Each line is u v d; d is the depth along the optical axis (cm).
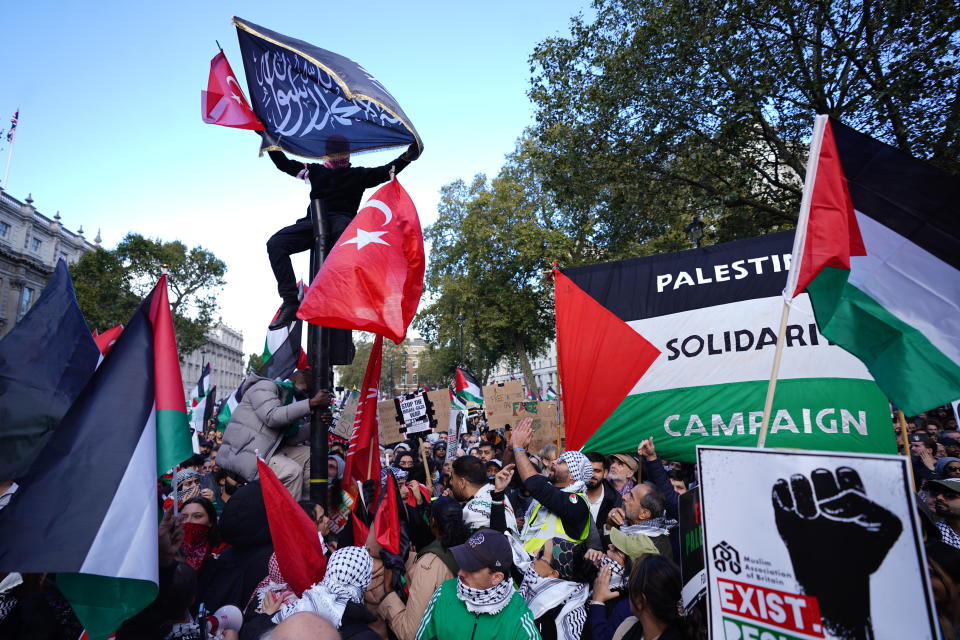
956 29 947
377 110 355
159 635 229
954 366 297
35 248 4812
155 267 4219
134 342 252
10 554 197
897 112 1002
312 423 361
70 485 214
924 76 979
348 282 318
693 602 241
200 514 342
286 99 377
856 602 159
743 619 179
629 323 505
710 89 1195
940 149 969
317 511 335
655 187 1414
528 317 3347
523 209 3322
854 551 162
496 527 323
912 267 316
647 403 481
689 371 477
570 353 479
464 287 3481
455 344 4147
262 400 404
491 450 827
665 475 427
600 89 1356
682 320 491
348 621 236
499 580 255
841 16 1076
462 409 1293
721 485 192
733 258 495
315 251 389
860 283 323
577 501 344
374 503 377
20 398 302
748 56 1148
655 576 232
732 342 471
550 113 1470
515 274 3403
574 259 3073
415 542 387
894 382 306
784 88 1145
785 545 175
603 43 1366
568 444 468
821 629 163
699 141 1303
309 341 386
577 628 287
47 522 205
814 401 439
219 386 9994
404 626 286
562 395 479
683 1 1181
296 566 255
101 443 225
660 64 1245
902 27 1015
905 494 156
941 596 245
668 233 1884
